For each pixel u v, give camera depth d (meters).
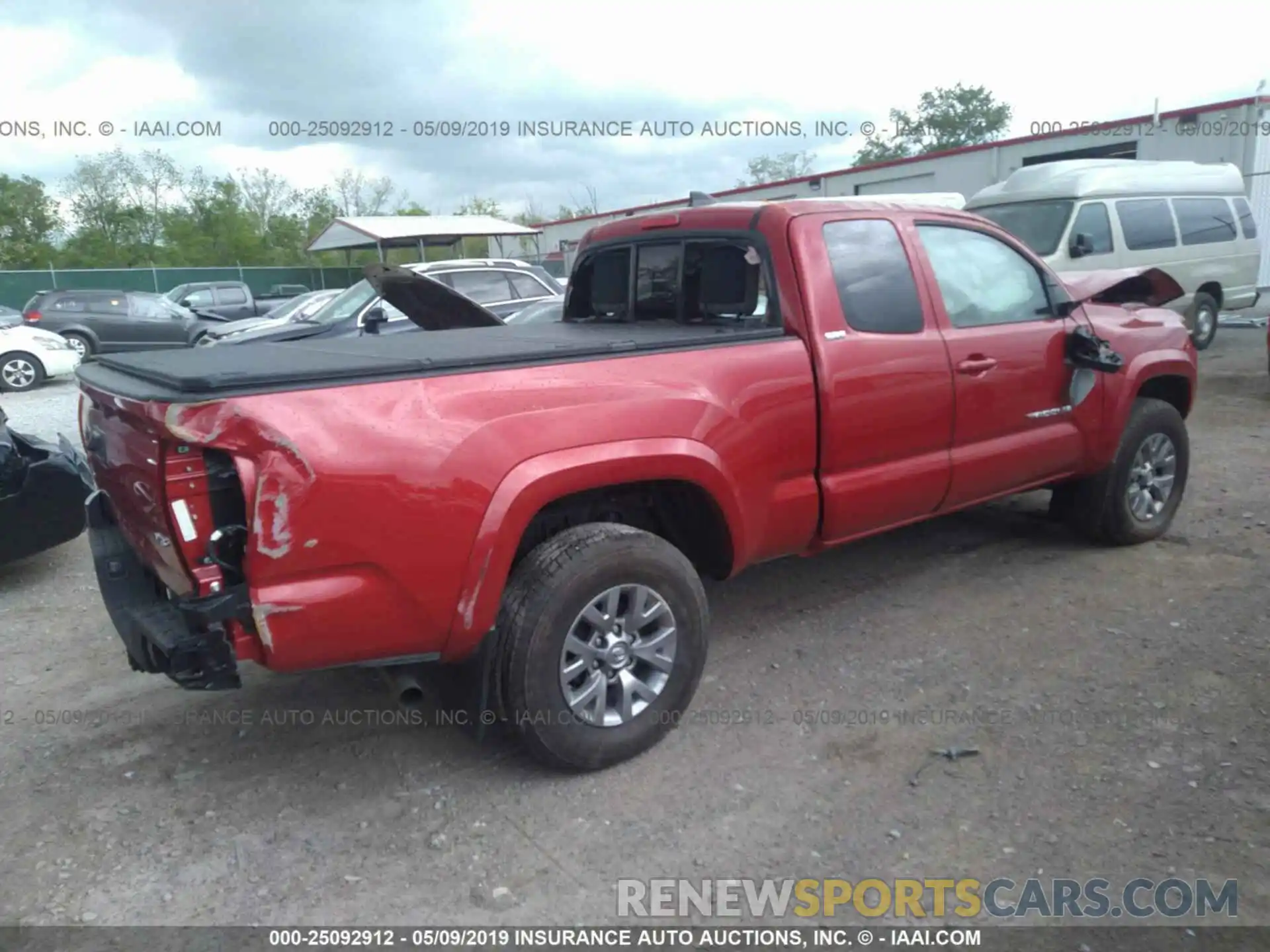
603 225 4.96
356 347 3.79
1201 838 2.91
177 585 3.07
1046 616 4.51
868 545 5.60
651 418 3.34
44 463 5.45
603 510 3.63
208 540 2.73
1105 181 11.77
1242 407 9.16
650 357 3.43
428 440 2.90
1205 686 3.78
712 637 4.47
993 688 3.88
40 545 5.52
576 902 2.78
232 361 3.30
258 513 2.68
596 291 5.07
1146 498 5.34
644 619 3.41
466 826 3.14
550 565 3.20
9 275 31.16
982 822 3.04
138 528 3.20
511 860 2.97
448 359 3.05
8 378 15.31
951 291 4.39
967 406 4.34
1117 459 5.12
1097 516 5.21
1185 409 5.61
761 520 3.75
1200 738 3.43
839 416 3.88
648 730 3.46
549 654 3.18
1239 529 5.54
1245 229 13.57
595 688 3.33
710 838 3.03
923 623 4.51
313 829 3.15
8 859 3.05
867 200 4.28
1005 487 4.69
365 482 2.80
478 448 2.98
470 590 3.02
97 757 3.65
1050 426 4.77
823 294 3.87
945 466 4.32
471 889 2.85
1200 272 12.67
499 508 3.01
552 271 31.50
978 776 3.28
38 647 4.76
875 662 4.16
